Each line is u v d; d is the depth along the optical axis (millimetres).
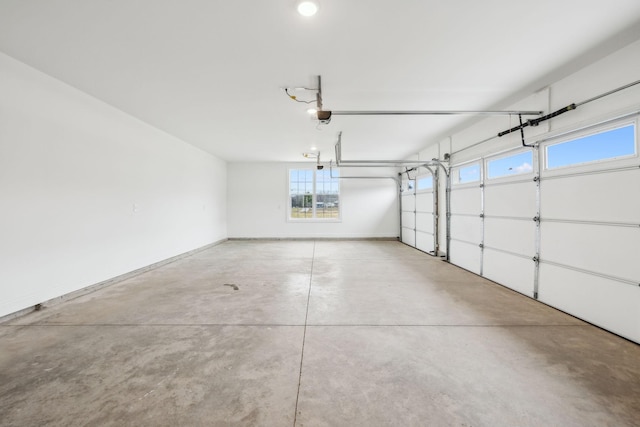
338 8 1891
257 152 7047
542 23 2062
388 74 2850
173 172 5504
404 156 7461
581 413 1497
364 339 2328
